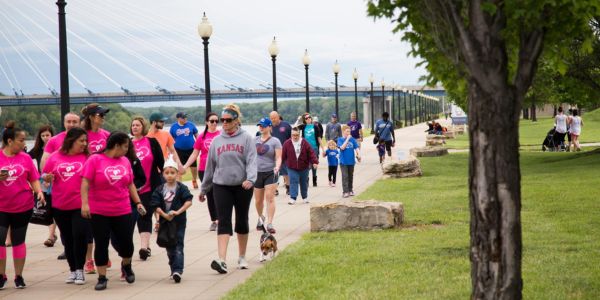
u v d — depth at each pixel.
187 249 14.26
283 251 13.01
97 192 10.84
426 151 40.91
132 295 10.45
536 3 6.79
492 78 6.93
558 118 44.16
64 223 11.50
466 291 9.27
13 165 11.07
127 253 11.23
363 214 15.12
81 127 12.64
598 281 9.80
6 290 11.01
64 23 19.55
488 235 6.96
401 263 11.41
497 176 6.92
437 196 20.78
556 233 13.84
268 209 16.05
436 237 13.77
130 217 11.17
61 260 13.61
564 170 27.88
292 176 21.56
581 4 7.00
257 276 11.02
